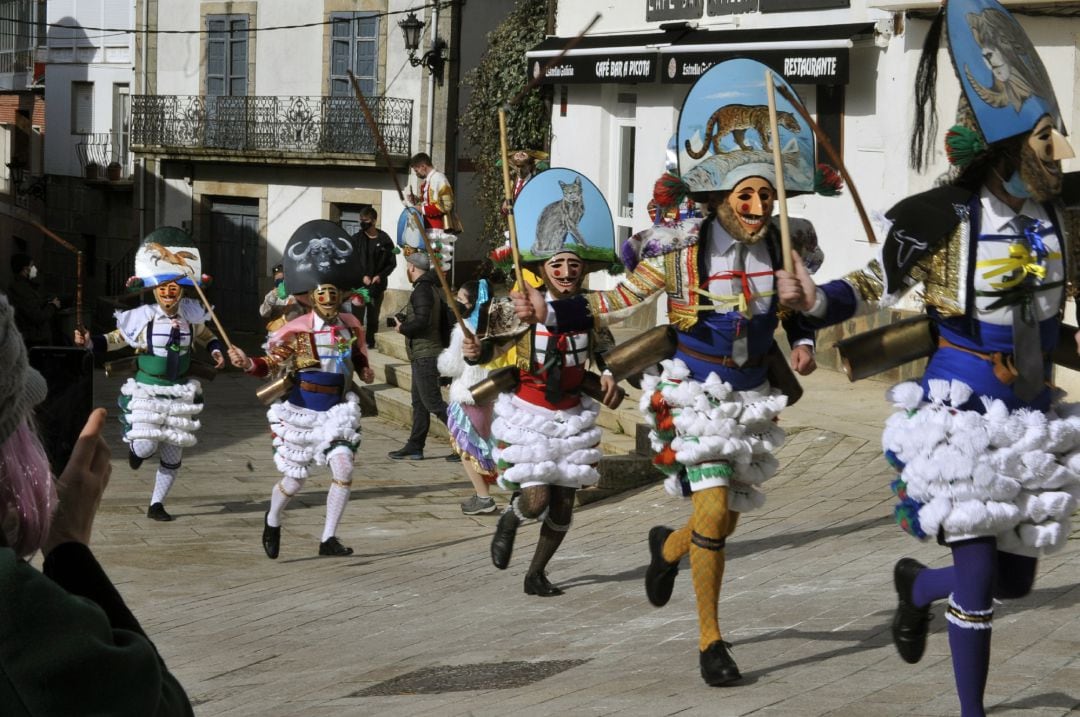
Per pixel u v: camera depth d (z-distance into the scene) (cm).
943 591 446
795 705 461
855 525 842
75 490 232
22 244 4134
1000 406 418
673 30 1733
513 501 769
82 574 224
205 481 1346
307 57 3147
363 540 1062
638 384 597
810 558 762
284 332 972
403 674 605
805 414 1224
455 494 1279
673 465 563
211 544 1048
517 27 2183
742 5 1641
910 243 429
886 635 564
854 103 1484
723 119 557
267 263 3281
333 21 3089
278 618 785
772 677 514
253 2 3234
